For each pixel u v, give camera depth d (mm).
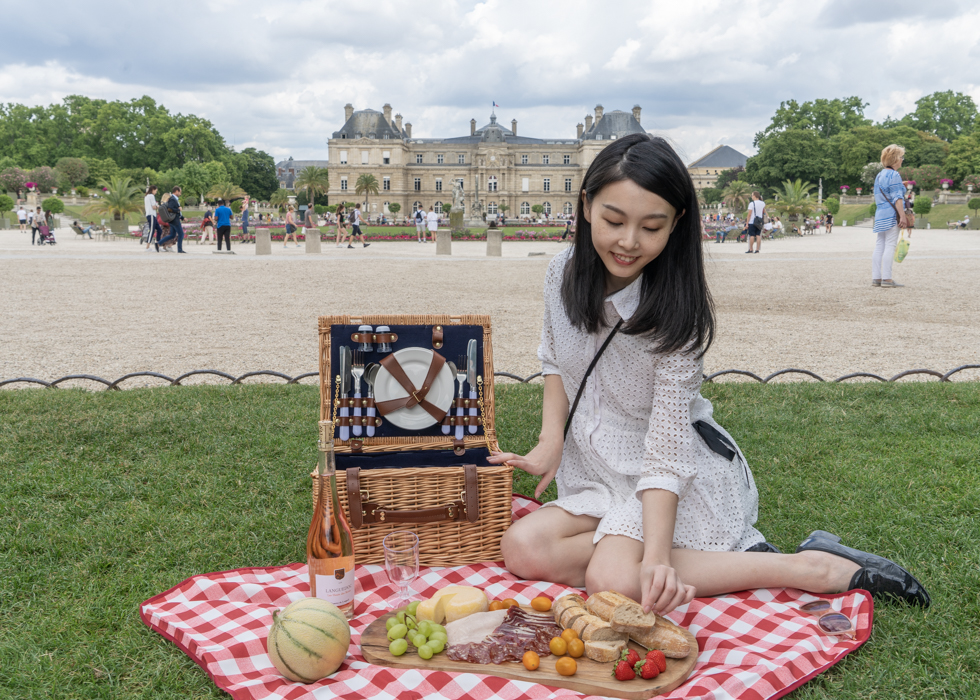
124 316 9227
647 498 2326
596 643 2029
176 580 2625
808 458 3822
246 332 8102
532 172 101938
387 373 2764
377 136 99938
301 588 2525
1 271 14914
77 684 2014
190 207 86000
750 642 2158
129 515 3137
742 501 2633
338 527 2311
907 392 4953
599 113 105000
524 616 2189
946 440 4004
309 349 7160
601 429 2648
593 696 1873
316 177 101438
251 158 112250
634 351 2482
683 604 2146
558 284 2666
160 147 101375
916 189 75312
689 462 2363
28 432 4059
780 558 2391
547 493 3488
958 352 6930
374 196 100312
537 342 7625
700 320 2363
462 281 13797
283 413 4523
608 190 2137
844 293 11453
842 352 6988
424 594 2543
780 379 5945
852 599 2287
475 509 2707
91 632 2275
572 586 2557
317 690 1916
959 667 2033
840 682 1973
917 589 2338
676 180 2100
